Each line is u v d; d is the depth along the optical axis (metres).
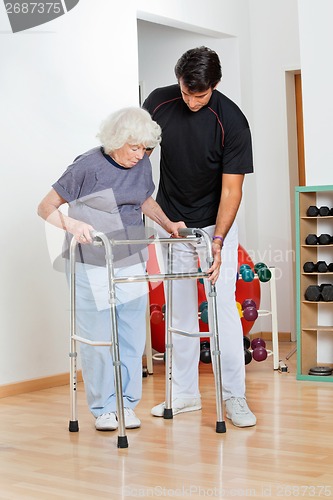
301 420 3.58
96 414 3.53
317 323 4.98
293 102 6.84
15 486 2.69
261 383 4.64
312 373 4.75
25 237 4.78
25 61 4.81
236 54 6.67
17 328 4.71
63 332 4.98
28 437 3.42
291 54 6.66
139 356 3.52
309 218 4.90
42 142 4.90
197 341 3.78
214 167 3.52
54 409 4.10
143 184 3.32
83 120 5.17
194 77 3.21
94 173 3.20
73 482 2.71
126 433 3.40
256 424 3.51
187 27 6.23
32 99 4.85
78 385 4.90
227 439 3.24
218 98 3.47
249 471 2.77
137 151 3.19
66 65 5.07
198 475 2.73
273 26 6.73
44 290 4.88
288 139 6.73
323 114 4.90
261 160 6.82
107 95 5.36
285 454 2.98
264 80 6.79
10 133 4.71
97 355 3.42
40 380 4.80
